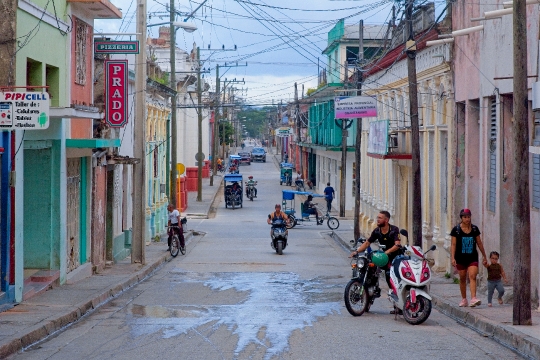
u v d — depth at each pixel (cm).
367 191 3734
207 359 1018
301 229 4253
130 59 2828
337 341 1146
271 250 3131
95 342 1159
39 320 1276
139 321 1366
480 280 1830
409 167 2738
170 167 4356
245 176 8588
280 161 11762
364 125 3841
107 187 2409
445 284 1912
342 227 4256
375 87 3378
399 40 2755
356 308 1433
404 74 2736
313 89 6066
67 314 1355
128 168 2756
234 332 1232
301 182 6856
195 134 7206
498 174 1702
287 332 1230
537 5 1465
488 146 1820
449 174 2103
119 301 1678
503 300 1532
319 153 6525
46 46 1689
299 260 2755
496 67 1719
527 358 1049
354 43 5184
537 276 1459
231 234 3844
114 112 2233
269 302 1667
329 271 2394
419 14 2498
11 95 1278
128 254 2725
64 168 1798
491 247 1778
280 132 9481
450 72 2103
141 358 1030
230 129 12238
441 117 2250
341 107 2891
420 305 1318
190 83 6581
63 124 1781
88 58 2102
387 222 1441
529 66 1510
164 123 3894
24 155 1748
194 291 1878
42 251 1772
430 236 2383
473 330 1284
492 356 1055
